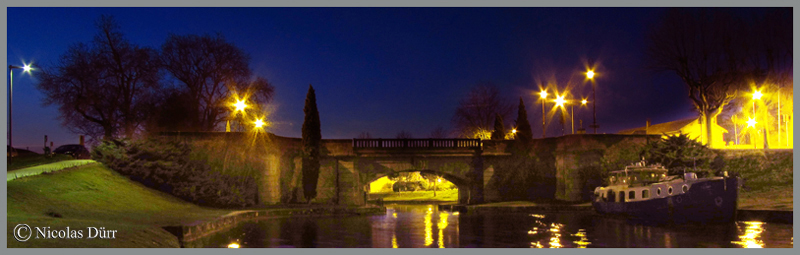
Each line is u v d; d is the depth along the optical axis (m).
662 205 41.62
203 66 71.00
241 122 71.31
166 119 67.44
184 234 31.33
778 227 39.47
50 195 33.12
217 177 48.59
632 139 57.25
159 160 46.34
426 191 90.88
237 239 35.03
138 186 44.19
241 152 51.19
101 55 63.47
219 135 50.47
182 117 68.38
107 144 49.03
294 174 55.56
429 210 59.34
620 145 56.78
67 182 37.41
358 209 52.25
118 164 45.75
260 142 52.47
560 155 58.50
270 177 52.78
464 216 50.72
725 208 40.25
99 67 62.81
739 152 58.06
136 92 66.06
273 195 53.03
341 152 56.41
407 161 57.50
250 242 34.09
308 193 54.97
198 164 48.66
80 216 30.61
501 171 58.91
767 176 55.44
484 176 58.53
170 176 45.97
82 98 61.62
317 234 38.41
